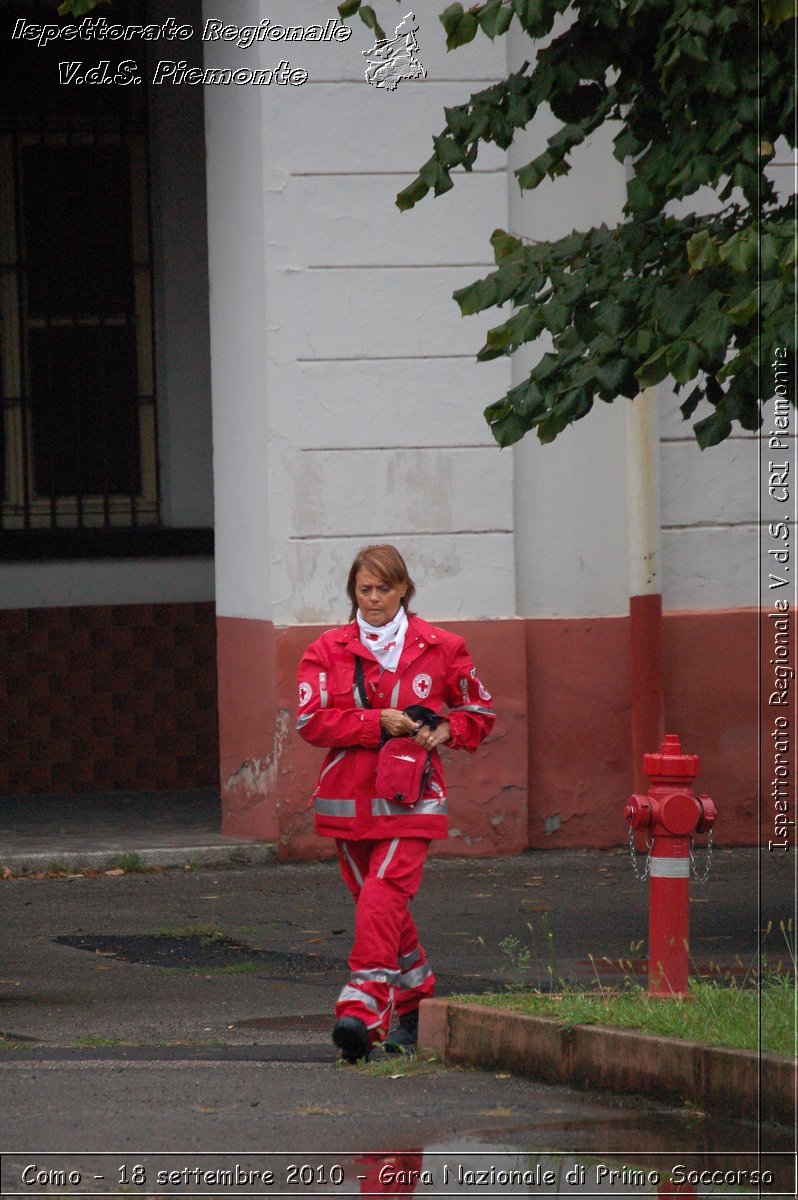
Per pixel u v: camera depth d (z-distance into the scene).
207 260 45.34
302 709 21.31
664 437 38.38
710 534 38.66
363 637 21.53
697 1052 18.12
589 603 38.06
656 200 24.81
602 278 25.25
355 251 36.69
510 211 37.41
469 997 21.61
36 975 27.22
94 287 46.25
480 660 37.22
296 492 36.56
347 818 21.38
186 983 26.66
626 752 38.19
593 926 30.58
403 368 36.94
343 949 29.05
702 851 38.22
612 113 29.00
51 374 46.09
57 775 45.41
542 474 37.84
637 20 24.47
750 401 24.33
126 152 46.19
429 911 31.97
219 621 39.19
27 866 35.88
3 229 45.66
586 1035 19.30
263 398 36.56
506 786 37.41
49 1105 18.25
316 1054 21.84
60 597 45.56
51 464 46.09
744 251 22.53
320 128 36.50
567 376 25.23
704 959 27.45
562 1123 17.64
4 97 45.44
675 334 24.25
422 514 37.06
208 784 46.34
